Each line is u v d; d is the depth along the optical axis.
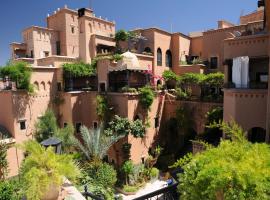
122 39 26.36
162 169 20.73
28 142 7.62
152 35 26.27
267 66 13.77
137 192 17.62
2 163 15.93
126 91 20.31
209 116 18.48
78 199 6.76
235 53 14.16
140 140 20.88
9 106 19.19
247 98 12.24
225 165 3.52
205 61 26.27
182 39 28.69
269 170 3.42
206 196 3.65
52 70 22.42
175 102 22.67
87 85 24.44
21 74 19.25
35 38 28.98
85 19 26.34
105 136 18.34
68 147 18.64
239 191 3.27
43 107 21.58
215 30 25.25
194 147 14.34
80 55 26.84
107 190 14.90
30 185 5.95
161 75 27.05
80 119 22.48
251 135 12.87
